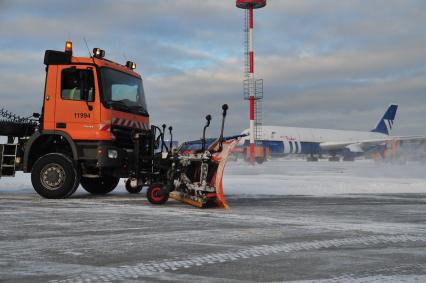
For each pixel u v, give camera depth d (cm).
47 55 962
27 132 1055
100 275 359
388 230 584
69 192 958
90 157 962
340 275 361
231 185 1447
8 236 528
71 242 494
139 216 712
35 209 795
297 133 5634
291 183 1552
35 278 349
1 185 1389
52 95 969
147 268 382
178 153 895
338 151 5781
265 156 5128
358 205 920
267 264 398
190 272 370
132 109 1025
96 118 950
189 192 866
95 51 979
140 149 973
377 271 374
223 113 861
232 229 588
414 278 353
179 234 548
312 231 573
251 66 4362
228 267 387
